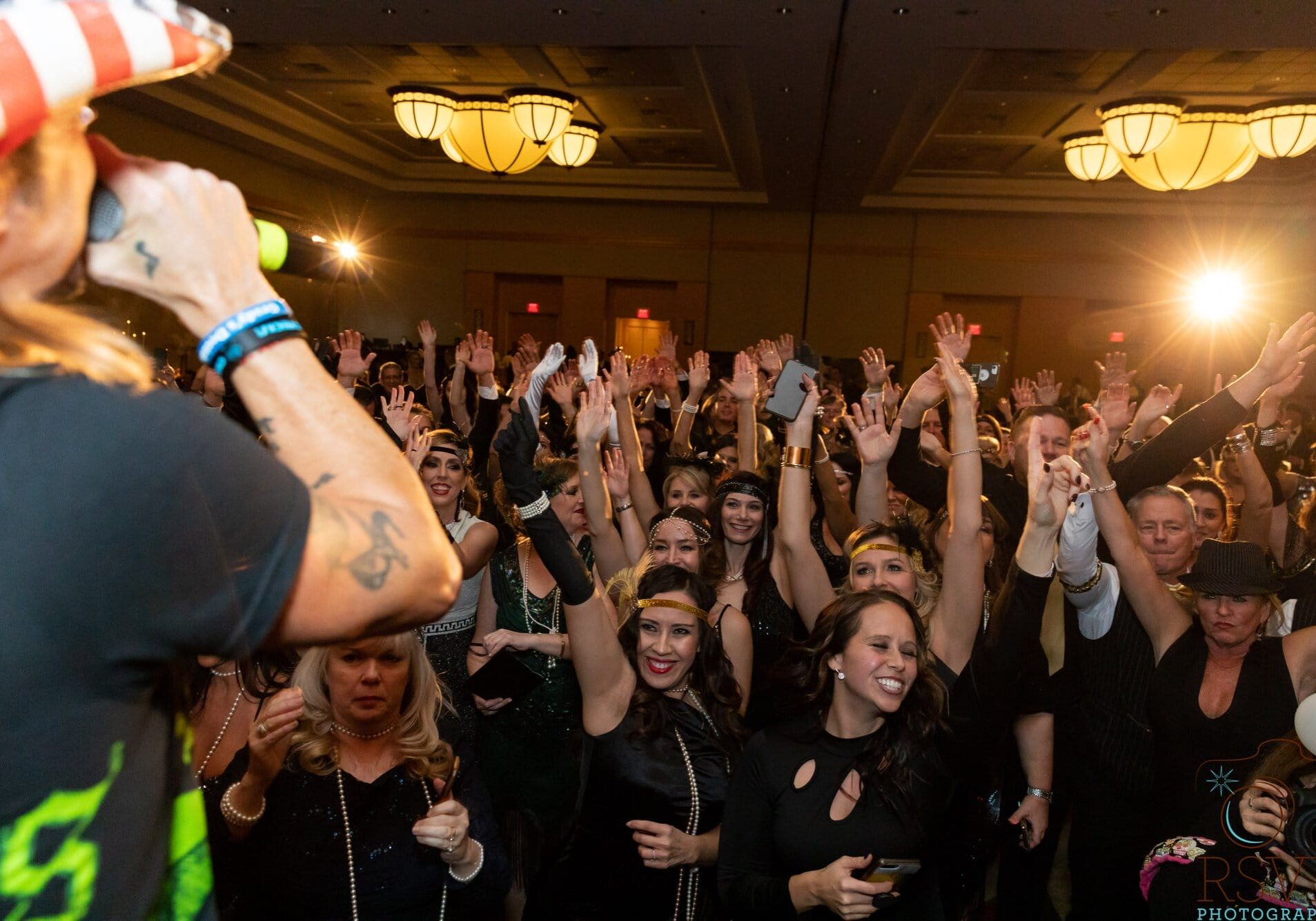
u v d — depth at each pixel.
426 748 1.90
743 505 3.32
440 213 17.25
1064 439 3.93
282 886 1.80
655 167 15.52
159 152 11.50
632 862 2.23
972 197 15.37
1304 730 1.58
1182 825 2.33
